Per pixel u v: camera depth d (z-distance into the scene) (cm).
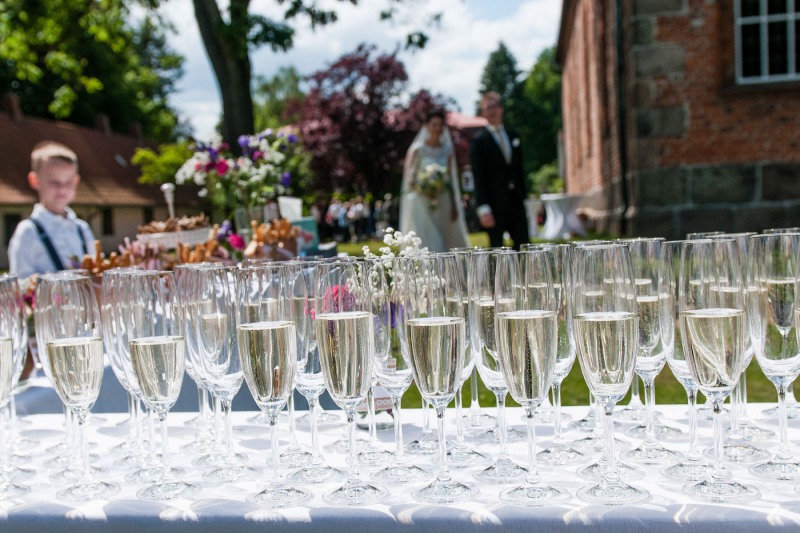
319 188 3023
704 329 141
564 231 2159
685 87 1162
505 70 8588
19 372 185
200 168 524
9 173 2866
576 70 2992
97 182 3316
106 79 3750
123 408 273
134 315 163
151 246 376
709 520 126
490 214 823
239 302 160
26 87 3434
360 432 202
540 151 7781
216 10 1173
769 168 1152
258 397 155
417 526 132
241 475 162
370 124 2950
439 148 892
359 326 151
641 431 186
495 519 130
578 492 140
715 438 145
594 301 153
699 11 1149
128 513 141
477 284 169
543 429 196
